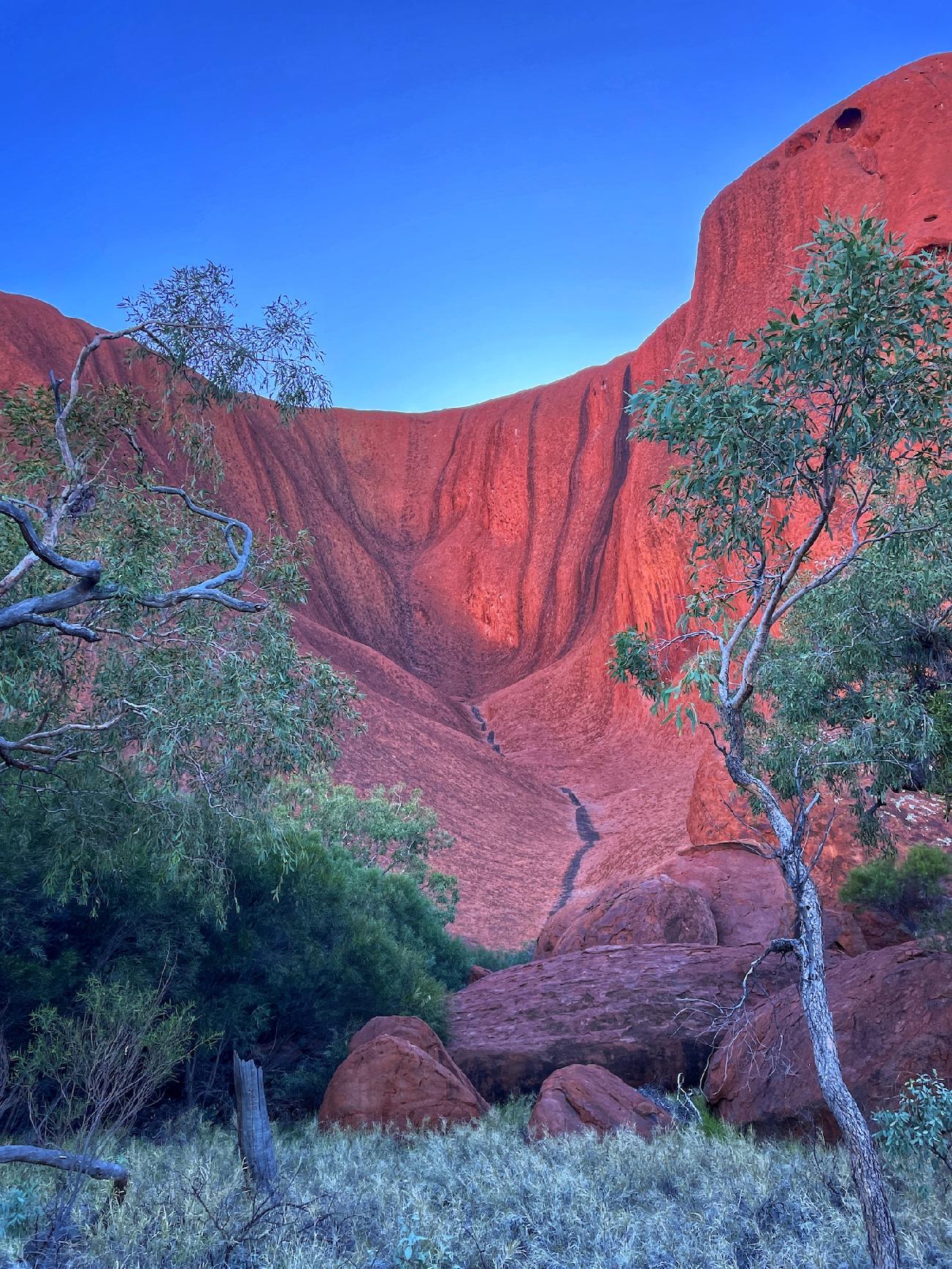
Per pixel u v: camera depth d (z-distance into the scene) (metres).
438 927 19.97
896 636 10.20
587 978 14.63
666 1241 5.43
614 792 67.44
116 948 10.45
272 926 11.97
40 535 7.91
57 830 8.68
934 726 9.40
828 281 5.62
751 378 5.98
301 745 8.09
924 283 5.57
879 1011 9.34
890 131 67.75
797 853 5.57
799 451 5.96
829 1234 5.50
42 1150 5.48
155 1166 7.02
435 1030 13.02
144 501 8.83
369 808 32.50
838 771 10.85
